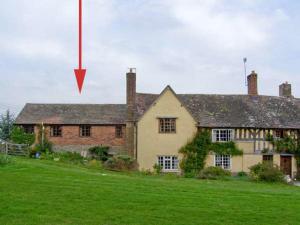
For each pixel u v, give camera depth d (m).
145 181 21.31
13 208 13.45
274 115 42.09
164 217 13.17
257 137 40.41
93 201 14.96
